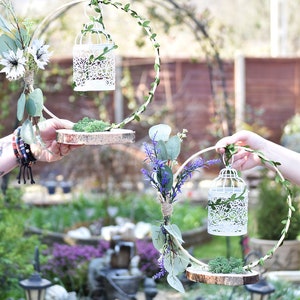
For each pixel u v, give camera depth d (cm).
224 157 269
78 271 602
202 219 872
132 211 841
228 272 246
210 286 525
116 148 874
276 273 593
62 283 555
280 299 506
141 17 268
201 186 1160
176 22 750
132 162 884
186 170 255
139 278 571
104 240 695
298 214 704
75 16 1147
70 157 886
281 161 271
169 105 1123
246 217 273
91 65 278
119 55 1163
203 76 1207
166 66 1205
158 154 251
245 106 1118
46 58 261
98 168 870
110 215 809
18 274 516
